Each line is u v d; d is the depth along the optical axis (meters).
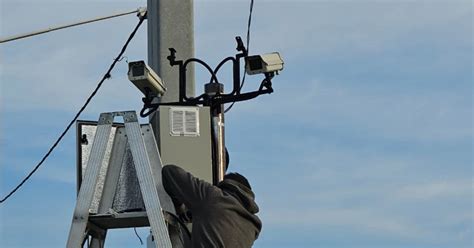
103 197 7.66
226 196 7.26
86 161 7.85
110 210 7.57
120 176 7.72
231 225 7.14
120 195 7.68
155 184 7.57
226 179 7.60
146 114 9.24
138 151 7.60
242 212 7.28
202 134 8.63
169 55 10.12
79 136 7.88
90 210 7.57
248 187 7.58
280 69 9.45
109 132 7.68
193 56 10.30
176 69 10.16
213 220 7.12
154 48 10.29
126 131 7.68
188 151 8.54
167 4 10.34
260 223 7.47
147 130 7.80
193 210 7.24
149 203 7.42
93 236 7.87
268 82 9.51
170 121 8.56
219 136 9.35
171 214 7.59
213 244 7.03
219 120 9.48
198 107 8.70
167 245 7.30
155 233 7.34
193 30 10.38
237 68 9.70
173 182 7.36
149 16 10.46
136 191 7.68
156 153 7.74
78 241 7.41
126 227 8.05
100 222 7.77
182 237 7.65
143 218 7.62
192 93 10.15
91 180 7.55
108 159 7.74
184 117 8.60
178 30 10.30
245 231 7.25
